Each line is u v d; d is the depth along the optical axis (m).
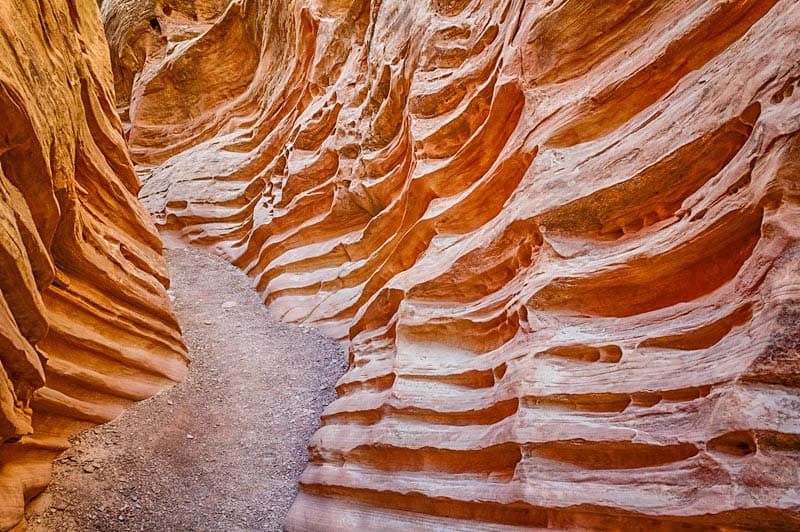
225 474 6.97
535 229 5.74
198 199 15.57
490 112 7.20
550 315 5.12
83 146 6.77
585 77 6.09
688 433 3.54
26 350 4.58
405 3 10.63
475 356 6.11
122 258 7.88
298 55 14.42
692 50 4.91
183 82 18.70
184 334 10.34
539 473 4.25
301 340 10.23
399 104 10.07
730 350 3.57
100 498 6.06
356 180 10.66
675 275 4.44
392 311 7.71
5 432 4.52
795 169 3.55
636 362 4.18
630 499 3.65
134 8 20.69
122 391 7.51
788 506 2.87
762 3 4.46
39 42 4.95
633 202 4.97
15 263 4.30
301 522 6.12
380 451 5.97
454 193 7.82
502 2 7.86
